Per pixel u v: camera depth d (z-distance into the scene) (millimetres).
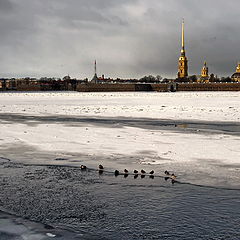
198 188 14953
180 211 12406
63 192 14609
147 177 16766
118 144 25625
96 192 14578
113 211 12484
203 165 18875
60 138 28609
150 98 112438
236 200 13430
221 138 28312
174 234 10633
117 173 17375
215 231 10805
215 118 46500
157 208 12703
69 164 19484
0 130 33594
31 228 11078
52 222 11570
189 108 64938
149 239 10328
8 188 15148
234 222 11430
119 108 67438
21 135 30297
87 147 24469
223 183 15633
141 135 30312
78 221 11641
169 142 26422
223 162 19516
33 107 72062
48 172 17797
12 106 75688
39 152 22844
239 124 39531
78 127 36469
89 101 96250
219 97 115438
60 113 56438
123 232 10812
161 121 43375
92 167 18750
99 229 11039
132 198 13797
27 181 16203
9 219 11797
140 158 20781
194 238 10367
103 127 36594
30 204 13195
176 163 19406
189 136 29609
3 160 20484
